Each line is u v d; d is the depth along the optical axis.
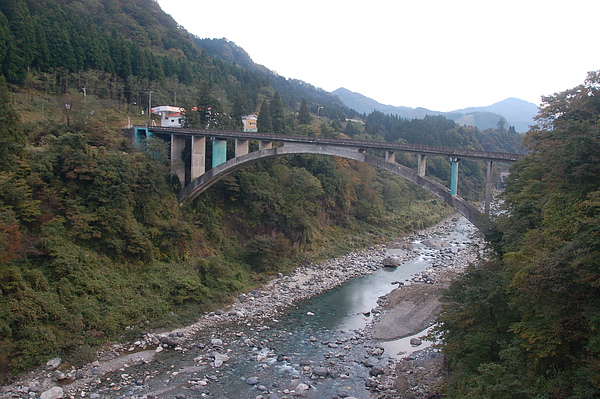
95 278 23.84
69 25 52.03
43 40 45.66
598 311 10.81
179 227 30.39
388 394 17.47
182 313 25.48
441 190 26.66
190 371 19.33
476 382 13.45
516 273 13.23
